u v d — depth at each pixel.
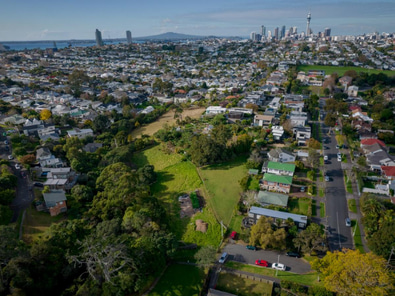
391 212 58.12
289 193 72.12
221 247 57.50
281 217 60.03
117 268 43.12
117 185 69.69
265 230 55.28
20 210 64.38
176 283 49.56
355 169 78.19
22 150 91.19
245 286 48.47
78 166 84.75
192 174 86.25
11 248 42.59
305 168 83.06
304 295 44.56
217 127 104.38
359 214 64.31
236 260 53.97
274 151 87.31
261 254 55.25
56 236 50.72
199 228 63.31
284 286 46.59
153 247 49.72
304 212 64.75
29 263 43.88
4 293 39.78
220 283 49.25
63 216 65.06
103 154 100.44
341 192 72.25
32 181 76.88
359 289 39.25
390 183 69.06
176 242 53.66
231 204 71.19
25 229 59.12
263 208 63.69
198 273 51.72
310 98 145.50
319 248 53.88
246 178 76.75
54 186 73.38
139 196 66.00
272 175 75.06
